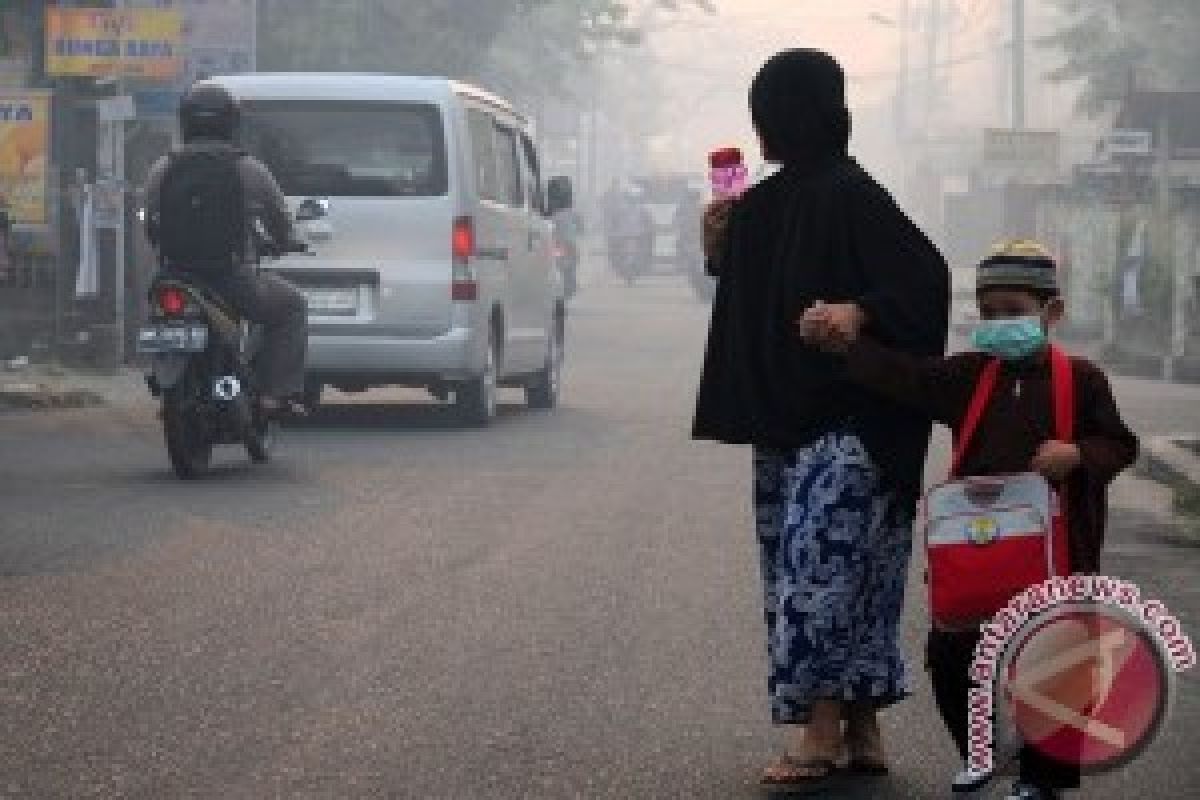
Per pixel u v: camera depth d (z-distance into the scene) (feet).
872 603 47.34
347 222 121.80
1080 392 42.39
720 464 108.68
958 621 42.09
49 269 164.35
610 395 156.15
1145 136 270.46
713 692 55.83
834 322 44.62
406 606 66.69
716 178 48.60
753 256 48.06
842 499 46.60
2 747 49.03
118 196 162.20
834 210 46.91
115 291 162.71
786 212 47.65
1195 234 237.25
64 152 167.43
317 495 92.58
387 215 121.80
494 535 82.12
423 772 47.47
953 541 41.88
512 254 132.16
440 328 121.80
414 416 133.49
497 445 115.85
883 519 47.06
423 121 122.72
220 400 96.78
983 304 43.04
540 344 139.64
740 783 47.19
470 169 123.24
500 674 57.36
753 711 53.83
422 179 122.01
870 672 47.01
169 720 51.70
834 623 46.42
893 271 46.29
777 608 47.78
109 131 164.66
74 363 161.89
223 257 96.73
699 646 61.57
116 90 172.35
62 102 167.22
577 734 51.19
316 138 122.83
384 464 105.19
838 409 46.73
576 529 84.28
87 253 160.97
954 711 43.47
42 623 63.00
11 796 45.03
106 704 53.21
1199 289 233.76
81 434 117.91
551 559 76.54
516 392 163.32
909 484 46.91
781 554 47.37
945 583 41.96
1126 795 46.96
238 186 96.73
